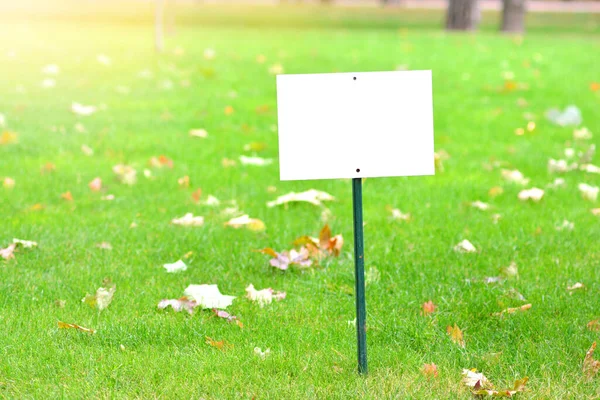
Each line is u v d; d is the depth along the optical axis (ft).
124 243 21.79
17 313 17.26
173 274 19.79
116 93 42.42
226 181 28.25
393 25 104.58
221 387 14.29
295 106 13.39
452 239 22.58
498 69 53.72
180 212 24.66
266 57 55.47
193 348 15.94
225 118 38.06
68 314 17.30
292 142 13.42
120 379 14.58
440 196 27.04
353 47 61.98
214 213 24.70
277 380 14.56
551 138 36.17
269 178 29.01
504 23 96.17
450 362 15.38
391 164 13.56
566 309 17.84
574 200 26.91
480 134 36.55
